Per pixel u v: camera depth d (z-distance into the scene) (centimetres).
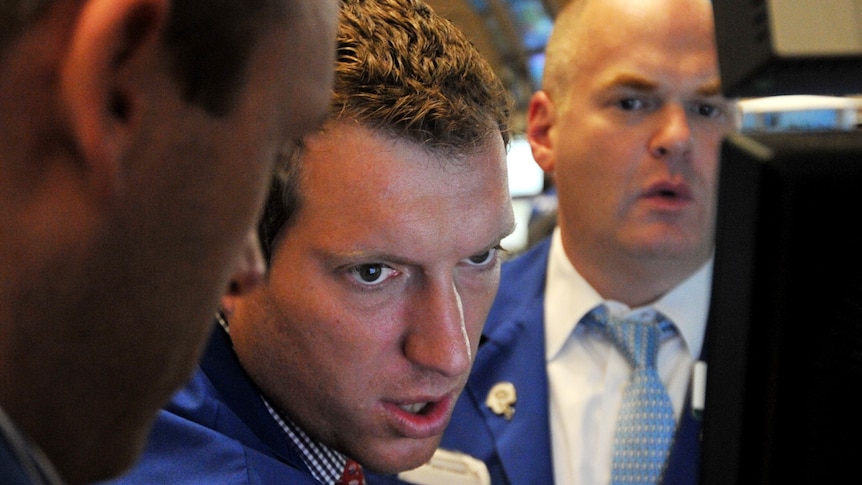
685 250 110
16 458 29
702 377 96
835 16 31
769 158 36
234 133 34
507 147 73
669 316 112
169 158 33
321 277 66
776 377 39
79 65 30
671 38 108
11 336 32
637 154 109
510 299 125
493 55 796
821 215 37
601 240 113
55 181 31
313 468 77
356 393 69
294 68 36
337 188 64
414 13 70
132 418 37
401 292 68
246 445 71
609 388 112
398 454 71
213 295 37
